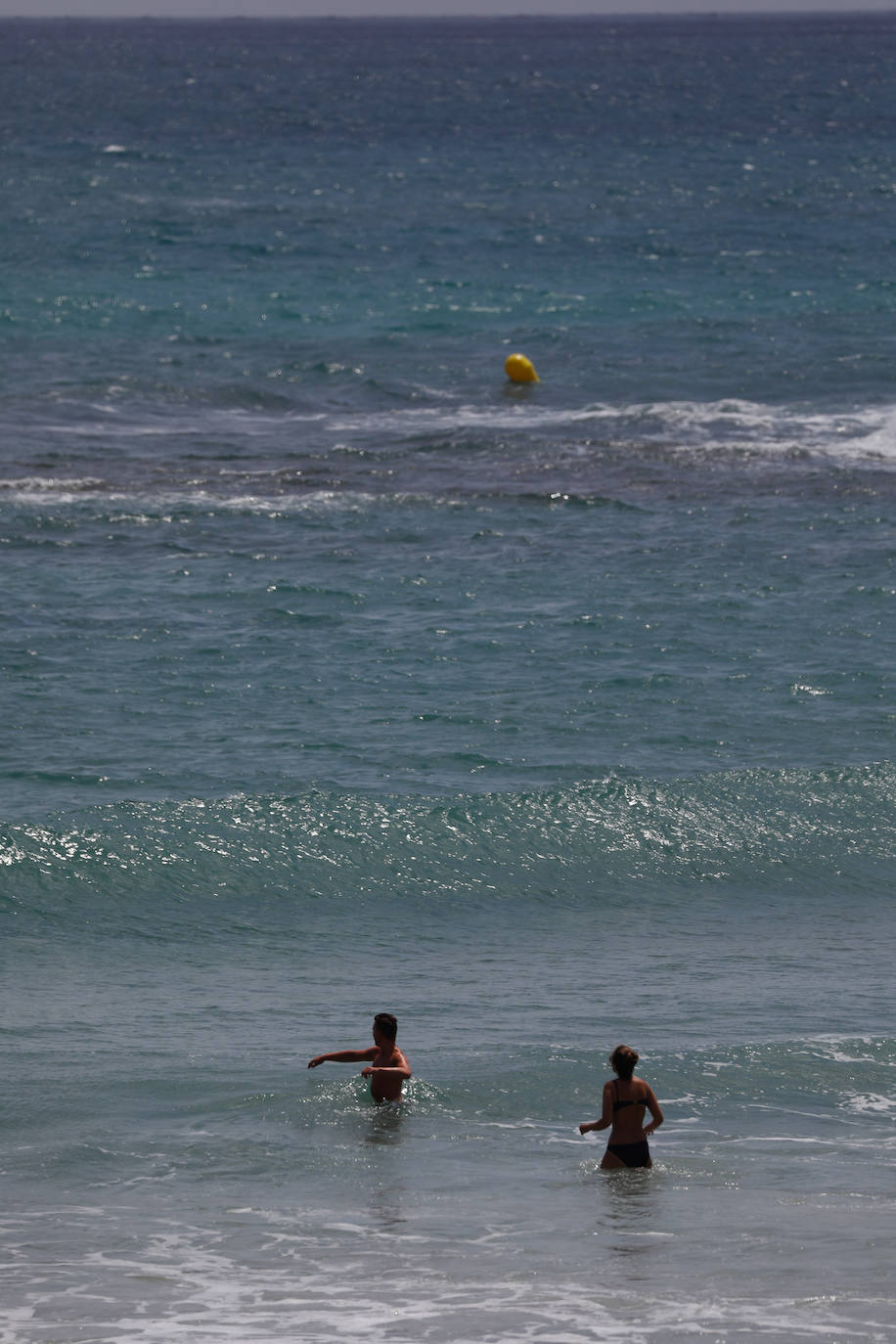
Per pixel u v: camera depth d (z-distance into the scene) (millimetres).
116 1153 38125
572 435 130625
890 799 68062
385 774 68938
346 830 63188
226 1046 45844
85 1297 29953
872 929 58344
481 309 185750
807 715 76688
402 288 198500
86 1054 44812
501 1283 30641
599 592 93688
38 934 55094
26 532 102062
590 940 56719
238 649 84000
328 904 58969
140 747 70875
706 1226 33938
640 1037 46719
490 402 142875
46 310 177875
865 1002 50344
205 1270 31453
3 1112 40500
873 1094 42875
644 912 59625
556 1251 32406
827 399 144250
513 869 62156
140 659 81938
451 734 73562
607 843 64125
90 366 152750
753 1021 48250
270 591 93000
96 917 56625
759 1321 28719
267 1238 33188
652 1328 28344
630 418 136500
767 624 88812
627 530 105438
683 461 122500
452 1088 42719
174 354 159375
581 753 71750
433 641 85688
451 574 96562
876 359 159875
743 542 103062
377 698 77688
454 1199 35625
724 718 76125
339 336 170875
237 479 115938
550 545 102375
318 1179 36750
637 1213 34750
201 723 74062
